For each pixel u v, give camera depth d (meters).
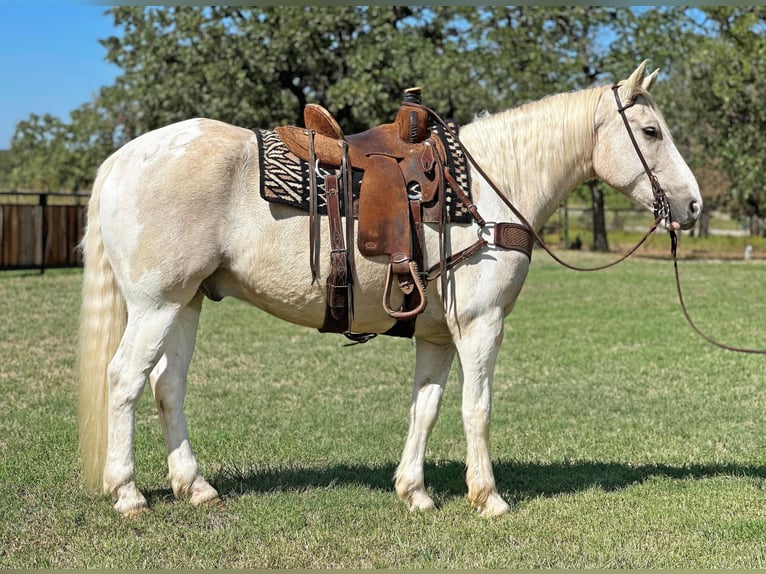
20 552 3.52
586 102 4.27
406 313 3.85
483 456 4.09
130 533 3.71
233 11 17.81
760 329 10.41
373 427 5.87
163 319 3.79
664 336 10.02
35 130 34.03
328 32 18.09
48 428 5.55
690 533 3.89
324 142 3.88
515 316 11.72
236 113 17.77
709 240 29.11
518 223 4.06
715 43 21.09
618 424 6.08
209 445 5.32
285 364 8.20
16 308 11.31
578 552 3.64
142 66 17.84
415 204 3.87
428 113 4.04
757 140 21.69
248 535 3.75
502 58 18.88
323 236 3.80
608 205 36.28
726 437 5.70
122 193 3.77
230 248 3.81
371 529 3.87
